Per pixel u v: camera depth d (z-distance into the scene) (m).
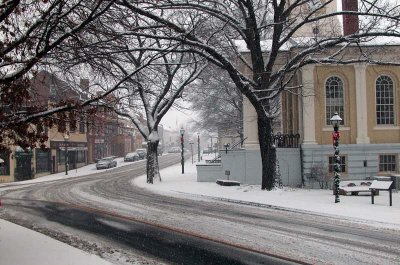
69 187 29.34
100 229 13.08
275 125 44.50
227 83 42.72
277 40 22.02
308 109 27.45
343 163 27.56
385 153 27.61
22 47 9.45
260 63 22.31
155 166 30.72
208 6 20.98
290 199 19.33
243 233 12.14
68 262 8.84
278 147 29.41
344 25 27.72
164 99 31.95
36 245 10.58
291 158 27.69
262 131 22.47
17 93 8.95
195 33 21.42
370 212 15.35
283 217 14.99
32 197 23.38
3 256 9.41
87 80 13.39
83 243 11.11
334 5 33.22
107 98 12.37
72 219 15.14
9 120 9.05
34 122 9.17
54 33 9.97
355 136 27.75
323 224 13.52
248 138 28.73
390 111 28.17
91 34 11.52
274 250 10.10
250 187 24.39
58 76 15.05
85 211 17.00
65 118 9.56
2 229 13.08
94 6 9.42
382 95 28.16
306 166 27.14
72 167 55.41
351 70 27.92
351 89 27.88
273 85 23.08
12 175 41.91
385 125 28.03
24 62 8.77
